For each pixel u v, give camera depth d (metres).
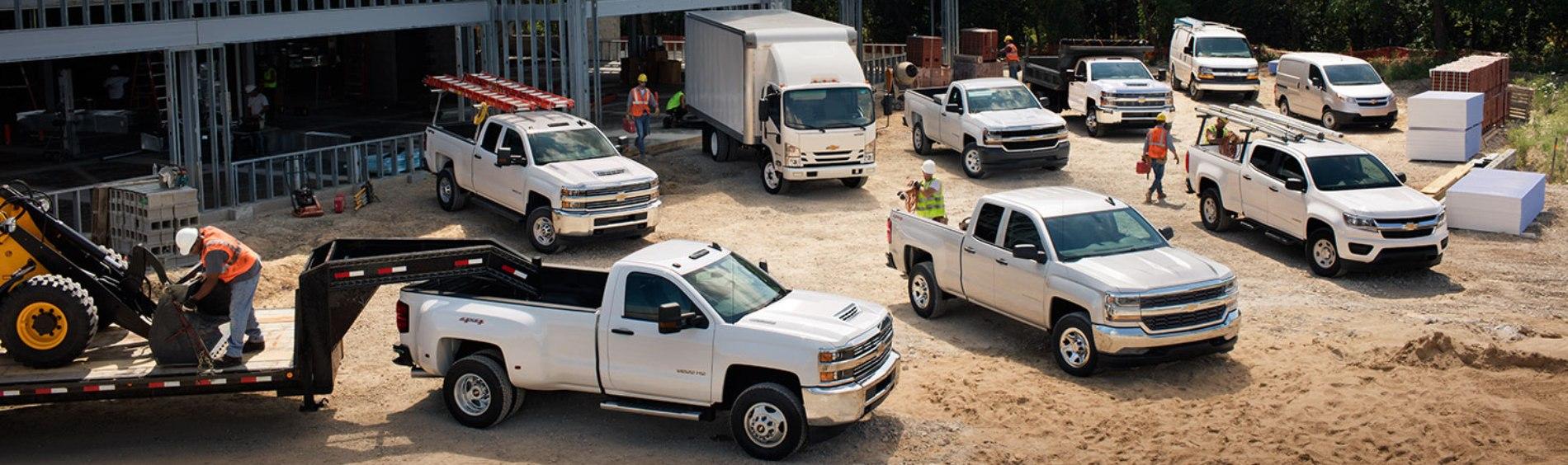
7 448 12.08
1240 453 11.69
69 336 11.63
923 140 28.80
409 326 12.66
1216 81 36.56
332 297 11.98
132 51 20.11
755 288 12.46
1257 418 12.55
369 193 22.94
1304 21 55.56
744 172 26.44
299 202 21.86
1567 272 18.48
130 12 20.16
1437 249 17.97
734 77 25.30
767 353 11.36
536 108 21.98
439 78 23.98
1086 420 12.52
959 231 15.62
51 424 12.78
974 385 13.47
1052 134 26.02
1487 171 23.08
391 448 11.95
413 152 26.47
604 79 43.34
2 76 28.86
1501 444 11.84
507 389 12.30
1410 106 27.42
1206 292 13.59
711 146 27.81
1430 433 12.07
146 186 19.09
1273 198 19.47
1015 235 14.80
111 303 12.27
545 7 27.89
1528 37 50.38
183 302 11.74
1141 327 13.34
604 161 20.59
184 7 21.08
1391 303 16.88
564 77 28.02
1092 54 34.38
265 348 12.39
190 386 11.59
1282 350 14.64
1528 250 19.91
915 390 13.42
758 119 24.59
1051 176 26.41
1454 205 21.41
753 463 11.50
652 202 20.39
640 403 12.05
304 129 31.08
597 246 20.64
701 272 12.16
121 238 18.91
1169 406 12.88
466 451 11.84
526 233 21.39
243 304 11.76
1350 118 31.36
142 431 12.52
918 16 56.84
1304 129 19.80
